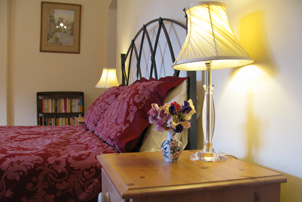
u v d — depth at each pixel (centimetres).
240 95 112
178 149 96
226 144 121
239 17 113
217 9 99
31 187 108
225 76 122
